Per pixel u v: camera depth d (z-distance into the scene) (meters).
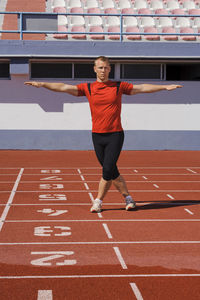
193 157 15.38
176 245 5.67
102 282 4.44
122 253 5.34
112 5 23.80
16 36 19.41
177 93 17.23
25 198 8.52
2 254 5.27
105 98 6.73
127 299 4.06
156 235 6.11
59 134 17.06
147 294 4.17
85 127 17.14
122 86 6.75
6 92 16.78
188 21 21.75
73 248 5.51
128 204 7.50
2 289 4.25
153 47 16.58
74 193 9.02
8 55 16.11
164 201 8.34
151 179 10.89
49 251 5.39
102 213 7.33
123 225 6.60
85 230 6.32
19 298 4.05
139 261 5.06
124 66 18.00
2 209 7.58
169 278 4.57
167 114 17.28
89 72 17.80
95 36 19.55
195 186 9.98
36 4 24.05
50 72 17.59
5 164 13.41
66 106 17.02
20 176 11.23
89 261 5.05
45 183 10.20
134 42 16.52
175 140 17.36
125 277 4.58
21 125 16.94
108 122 6.82
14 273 4.66
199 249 5.52
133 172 12.03
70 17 21.30
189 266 4.91
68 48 16.31
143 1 23.95
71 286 4.34
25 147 17.03
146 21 21.48
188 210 7.61
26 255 5.24
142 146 17.31
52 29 17.11
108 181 7.22
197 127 17.38
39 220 6.86
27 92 16.84
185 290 4.27
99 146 7.03
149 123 17.27
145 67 18.08
